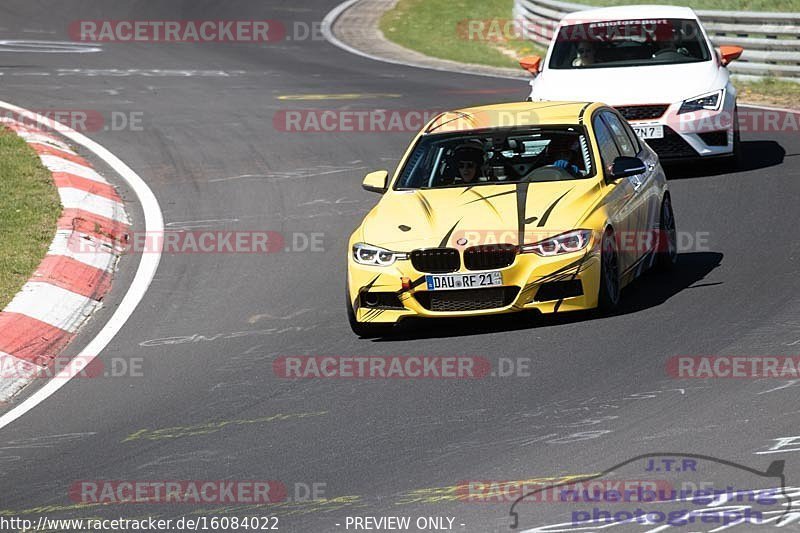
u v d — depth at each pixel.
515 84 80.12
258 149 61.16
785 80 76.81
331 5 132.38
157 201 51.72
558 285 31.73
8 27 112.00
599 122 36.91
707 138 50.28
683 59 52.88
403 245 32.25
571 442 23.92
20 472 25.19
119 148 61.66
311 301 37.47
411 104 72.19
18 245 42.19
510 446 24.02
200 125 67.38
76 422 28.25
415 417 26.31
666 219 38.56
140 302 38.53
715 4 104.50
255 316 36.28
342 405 27.61
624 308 33.78
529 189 33.78
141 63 92.12
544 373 28.55
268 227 47.12
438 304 31.98
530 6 102.94
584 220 32.28
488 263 31.70
